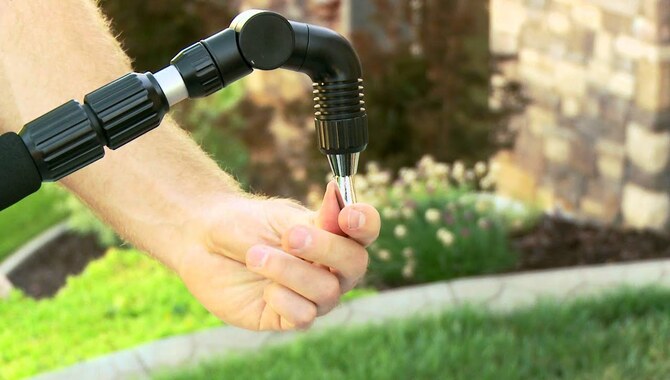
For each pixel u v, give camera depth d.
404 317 4.73
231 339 4.73
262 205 1.27
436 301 5.10
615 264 5.98
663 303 4.66
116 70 1.29
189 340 4.74
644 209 6.47
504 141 6.82
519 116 7.15
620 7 6.38
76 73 1.25
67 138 0.82
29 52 1.23
